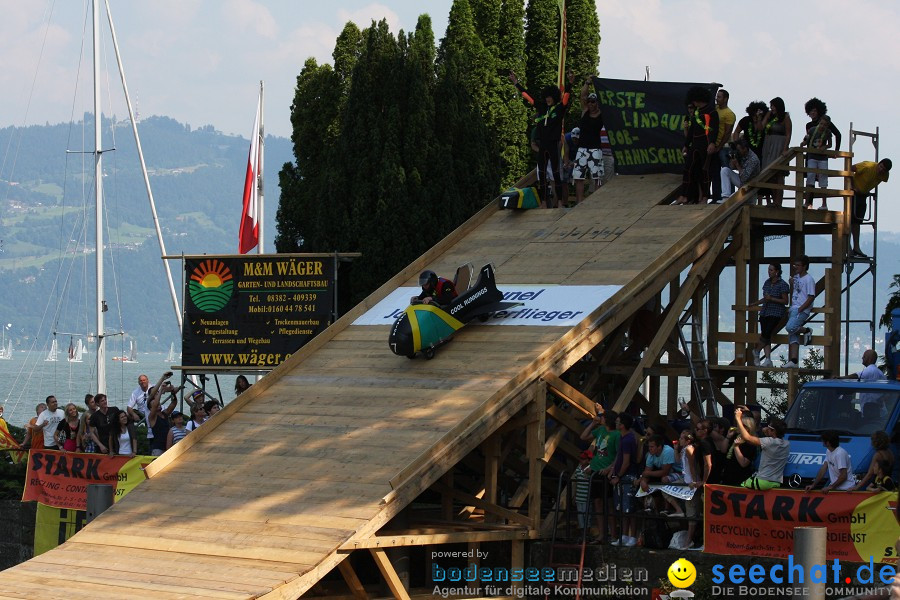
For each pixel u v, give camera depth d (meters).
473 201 31.34
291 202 32.56
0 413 28.47
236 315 27.95
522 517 20.14
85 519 24.30
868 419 19.50
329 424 20.75
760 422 23.30
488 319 22.50
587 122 26.73
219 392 28.39
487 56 34.47
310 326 27.53
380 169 30.25
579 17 37.31
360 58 30.97
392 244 29.69
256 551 17.94
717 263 24.66
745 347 25.38
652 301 26.56
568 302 22.28
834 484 17.72
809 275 23.84
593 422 20.77
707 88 24.45
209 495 19.66
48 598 17.12
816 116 24.94
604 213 25.12
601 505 20.12
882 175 25.30
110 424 25.16
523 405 20.14
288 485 19.33
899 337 23.47
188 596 16.70
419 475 18.61
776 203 25.27
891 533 16.64
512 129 35.06
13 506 25.59
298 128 33.94
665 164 26.31
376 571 20.78
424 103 30.64
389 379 21.62
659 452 19.33
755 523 17.64
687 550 18.31
